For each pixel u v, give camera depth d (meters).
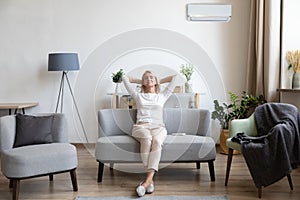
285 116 2.97
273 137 2.72
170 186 3.04
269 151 2.72
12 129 2.99
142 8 4.78
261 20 4.22
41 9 4.78
